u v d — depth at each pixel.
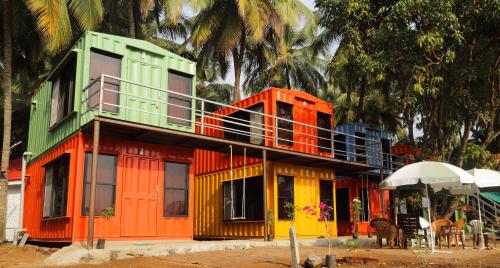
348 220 19.16
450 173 10.96
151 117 12.79
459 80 16.39
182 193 13.17
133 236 11.85
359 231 18.72
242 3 20.05
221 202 16.75
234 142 12.89
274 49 26.03
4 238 14.73
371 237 16.17
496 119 19.52
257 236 14.90
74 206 10.91
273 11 22.34
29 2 13.95
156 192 12.55
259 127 15.91
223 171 16.97
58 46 15.55
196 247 10.40
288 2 22.83
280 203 15.03
